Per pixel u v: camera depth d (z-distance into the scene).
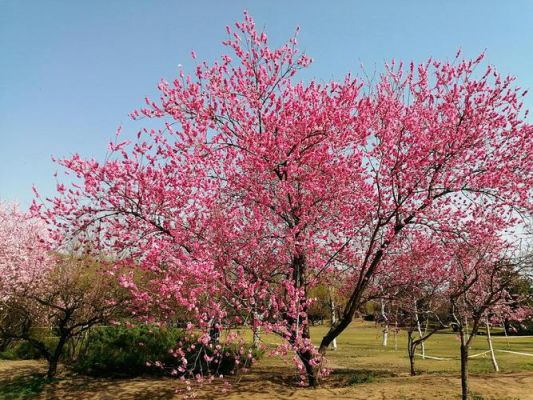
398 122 12.45
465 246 12.77
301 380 12.98
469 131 11.70
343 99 12.72
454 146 11.65
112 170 11.27
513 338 33.03
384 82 13.21
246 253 12.19
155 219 11.71
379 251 12.38
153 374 15.00
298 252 12.09
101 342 15.96
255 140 11.89
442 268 15.09
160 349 15.16
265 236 12.30
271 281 12.57
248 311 10.60
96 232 11.57
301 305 11.23
